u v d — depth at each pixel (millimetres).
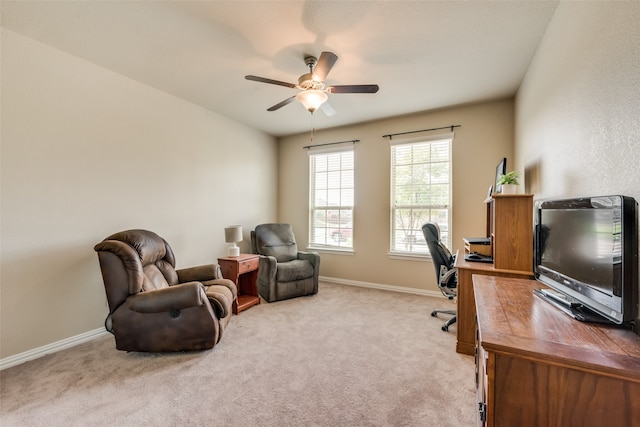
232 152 4203
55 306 2348
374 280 4305
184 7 1872
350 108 3723
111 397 1717
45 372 1999
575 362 770
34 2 1813
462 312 2270
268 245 4113
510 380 856
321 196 4832
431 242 2846
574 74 1571
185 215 3490
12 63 2131
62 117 2404
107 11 1906
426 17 1947
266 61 2559
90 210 2588
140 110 2994
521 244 2088
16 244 2152
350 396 1731
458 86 3055
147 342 2195
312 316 3082
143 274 2326
